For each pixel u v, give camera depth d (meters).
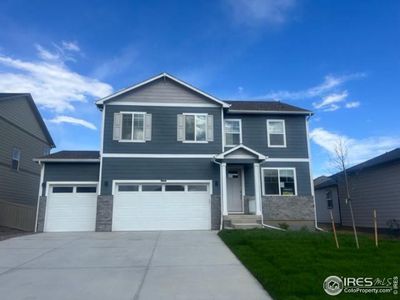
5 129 20.14
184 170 16.23
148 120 16.59
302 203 17.17
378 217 17.42
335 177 21.91
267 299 5.45
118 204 15.69
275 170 17.48
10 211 16.23
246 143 17.70
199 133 16.77
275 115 18.22
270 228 14.22
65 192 16.19
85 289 6.04
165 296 5.61
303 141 18.03
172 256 8.99
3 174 19.84
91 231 15.51
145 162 16.14
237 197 16.91
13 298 5.55
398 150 17.39
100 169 15.85
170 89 17.06
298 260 7.66
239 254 8.77
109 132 16.25
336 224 22.39
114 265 7.97
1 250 10.11
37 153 24.67
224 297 5.55
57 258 8.85
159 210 15.79
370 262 7.48
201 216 15.88
